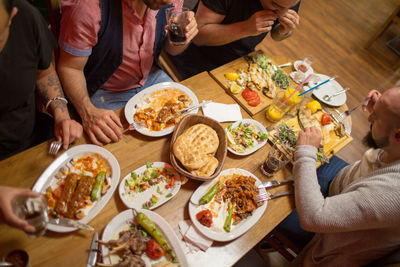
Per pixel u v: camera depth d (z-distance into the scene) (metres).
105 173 1.31
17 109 1.46
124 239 1.12
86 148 1.37
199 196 1.34
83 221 1.17
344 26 4.68
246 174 1.48
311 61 2.24
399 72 4.19
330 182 1.97
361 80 3.96
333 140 1.80
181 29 1.68
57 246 1.12
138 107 1.61
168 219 1.28
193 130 1.44
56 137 1.38
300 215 1.32
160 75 2.27
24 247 1.09
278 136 1.68
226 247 1.24
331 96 2.04
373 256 1.34
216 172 1.33
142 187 1.31
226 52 2.49
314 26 4.54
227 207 1.36
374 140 1.37
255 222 1.31
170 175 1.37
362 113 3.59
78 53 1.58
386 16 5.07
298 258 1.65
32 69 1.40
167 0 1.48
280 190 1.48
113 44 1.71
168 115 1.59
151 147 1.49
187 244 1.22
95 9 1.51
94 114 1.50
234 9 2.20
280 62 2.21
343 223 1.20
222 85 1.86
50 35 1.46
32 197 1.00
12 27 1.24
